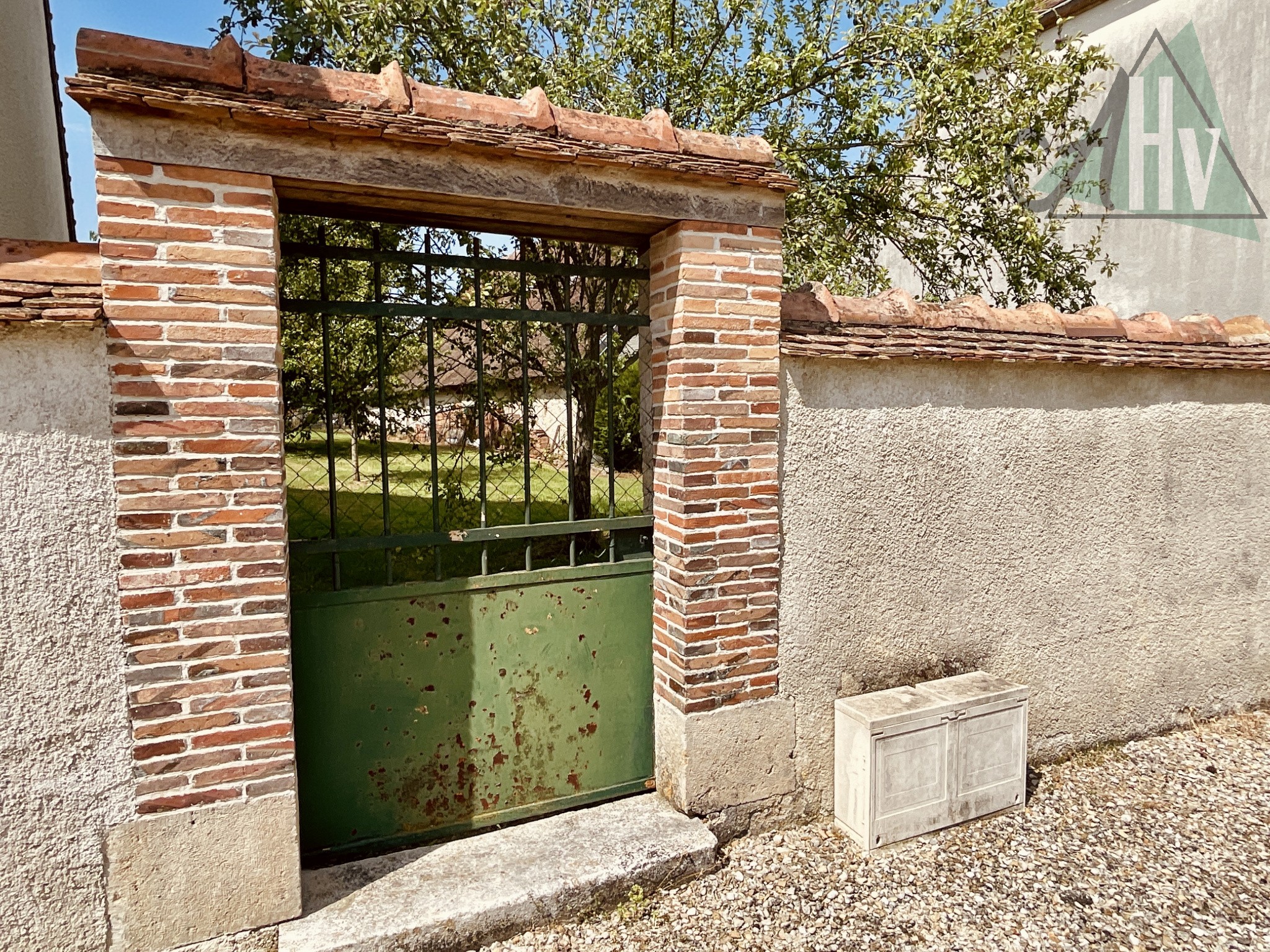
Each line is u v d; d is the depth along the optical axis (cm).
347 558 439
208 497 255
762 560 350
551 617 358
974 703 376
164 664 254
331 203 296
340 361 407
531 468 489
